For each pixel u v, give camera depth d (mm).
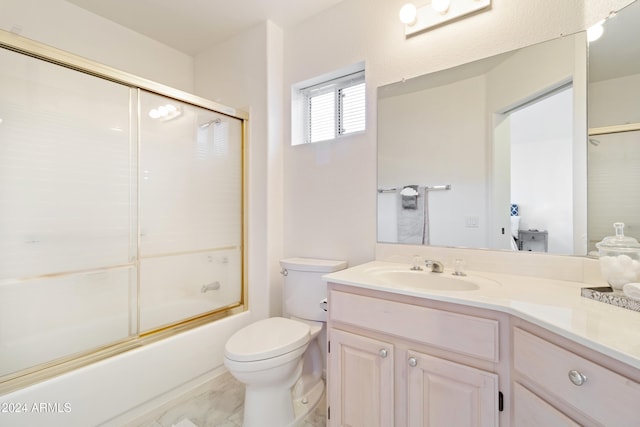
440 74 1493
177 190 1922
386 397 1100
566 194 1185
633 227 1044
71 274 1533
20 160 1368
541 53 1244
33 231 1415
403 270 1405
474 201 1404
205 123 2008
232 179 2141
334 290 1271
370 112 1711
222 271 2109
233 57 2229
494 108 1355
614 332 677
